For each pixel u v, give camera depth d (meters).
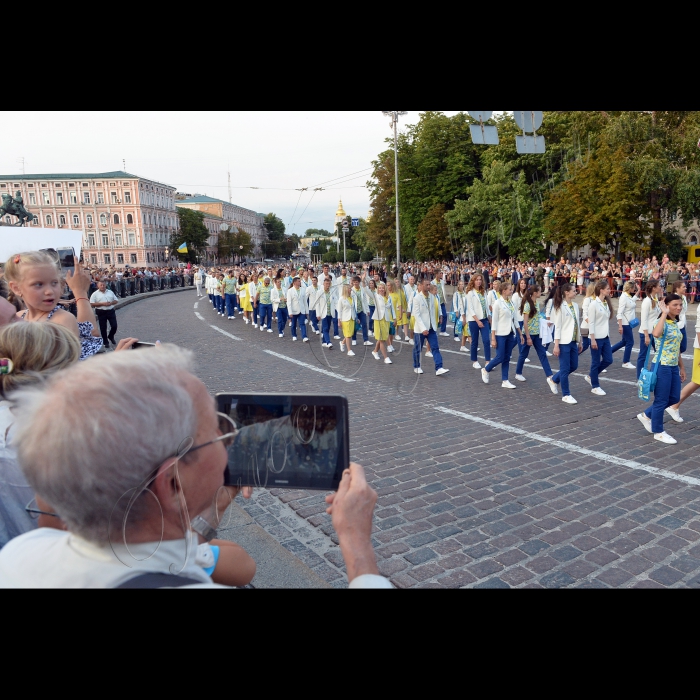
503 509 4.17
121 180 85.81
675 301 5.47
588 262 25.66
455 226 36.53
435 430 6.21
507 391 8.16
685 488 4.48
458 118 40.31
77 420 0.79
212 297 24.36
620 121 28.41
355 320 12.07
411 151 41.88
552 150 34.34
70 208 86.00
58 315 2.75
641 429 6.11
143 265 87.00
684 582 3.17
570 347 7.29
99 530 0.85
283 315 15.34
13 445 0.87
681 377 5.69
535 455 5.33
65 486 0.80
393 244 45.81
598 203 29.41
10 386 1.69
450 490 4.54
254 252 136.62
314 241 83.00
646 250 31.05
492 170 34.06
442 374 9.55
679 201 28.09
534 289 8.23
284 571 3.33
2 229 11.64
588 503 4.25
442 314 14.85
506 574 3.29
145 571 0.88
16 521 1.65
